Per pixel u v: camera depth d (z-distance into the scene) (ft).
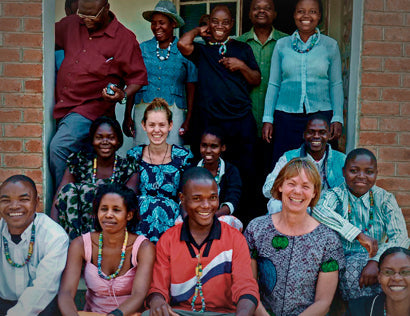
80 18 14.43
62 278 10.50
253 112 16.21
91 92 13.99
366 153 11.96
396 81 13.98
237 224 12.55
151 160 13.71
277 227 10.87
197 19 18.53
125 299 10.64
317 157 13.52
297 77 14.88
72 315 9.83
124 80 14.69
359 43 14.01
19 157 13.74
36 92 13.64
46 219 11.21
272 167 15.17
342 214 12.28
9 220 10.68
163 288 10.33
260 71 15.84
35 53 13.58
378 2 13.84
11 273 11.10
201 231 10.46
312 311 10.31
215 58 15.29
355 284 11.39
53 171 14.07
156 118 13.35
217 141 13.51
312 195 10.65
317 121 13.12
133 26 18.84
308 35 14.99
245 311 9.42
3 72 13.61
